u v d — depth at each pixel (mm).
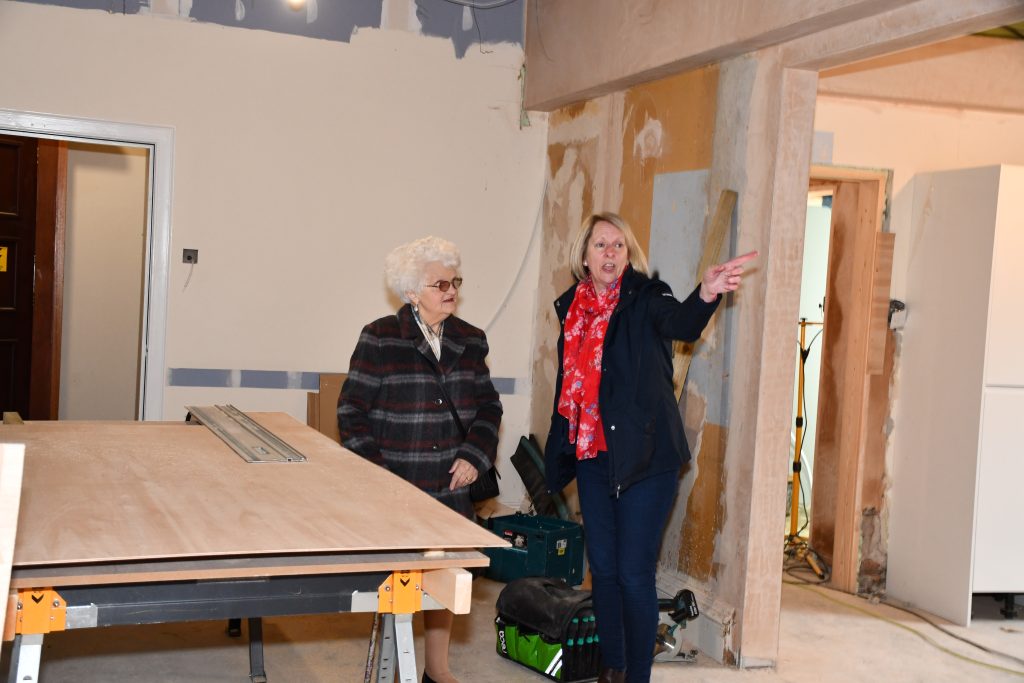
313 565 1823
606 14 4695
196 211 5023
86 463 2529
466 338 3143
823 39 3471
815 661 3963
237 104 5059
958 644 4309
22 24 4699
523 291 5664
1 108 4684
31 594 1708
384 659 2129
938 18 2986
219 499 2176
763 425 3762
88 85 4809
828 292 5344
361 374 3020
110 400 6633
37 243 6258
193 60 4973
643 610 3020
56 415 6418
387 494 2328
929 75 4898
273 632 3922
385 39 5309
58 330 6387
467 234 5527
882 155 4973
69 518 1931
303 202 5203
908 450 4961
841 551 5125
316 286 5250
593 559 3156
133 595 1774
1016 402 4609
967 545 4570
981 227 4598
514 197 5602
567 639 3467
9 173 6113
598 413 3102
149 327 5004
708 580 4070
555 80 5199
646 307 3018
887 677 3820
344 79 5242
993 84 4988
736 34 3693
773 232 3705
